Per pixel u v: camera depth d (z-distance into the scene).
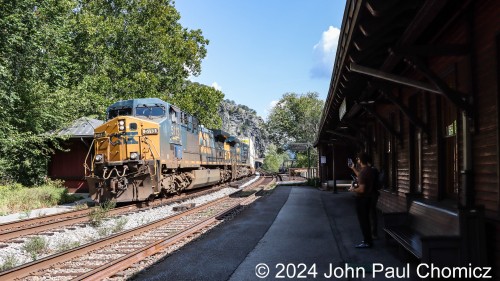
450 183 6.89
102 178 15.87
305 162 62.53
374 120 13.95
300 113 75.19
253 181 38.19
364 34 5.26
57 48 23.53
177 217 13.03
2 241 9.39
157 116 17.41
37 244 8.66
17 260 7.68
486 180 5.02
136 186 15.85
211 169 26.22
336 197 18.61
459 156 6.09
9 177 21.00
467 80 5.48
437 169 7.15
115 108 17.89
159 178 16.20
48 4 21.73
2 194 17.16
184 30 41.62
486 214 4.96
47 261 7.07
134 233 10.11
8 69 19.58
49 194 18.03
